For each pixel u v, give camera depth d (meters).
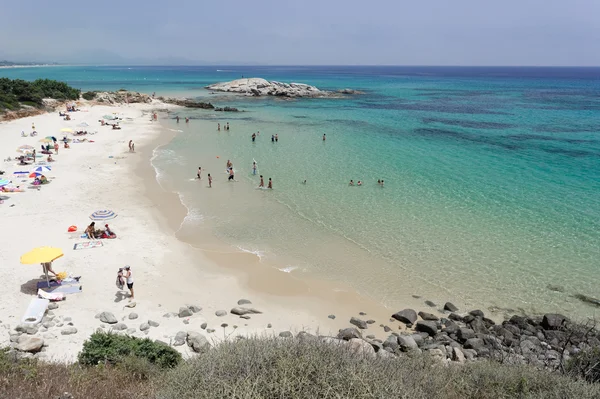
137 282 18.91
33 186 31.14
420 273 20.78
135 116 71.19
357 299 18.66
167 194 31.34
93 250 21.52
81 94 87.94
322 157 43.44
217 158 43.00
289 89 118.06
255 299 18.36
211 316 16.91
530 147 48.22
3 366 9.99
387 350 14.47
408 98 110.06
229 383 6.83
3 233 22.88
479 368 10.52
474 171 38.00
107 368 10.95
